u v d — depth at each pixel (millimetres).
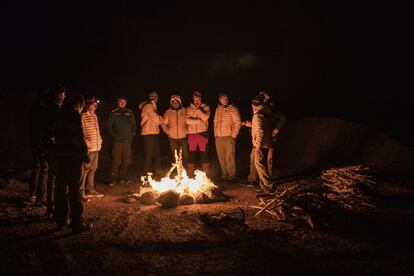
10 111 13109
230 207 8289
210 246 6133
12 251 5879
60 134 6590
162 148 14562
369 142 11953
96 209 8250
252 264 5512
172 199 8367
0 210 7863
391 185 9766
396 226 7066
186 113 11070
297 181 10688
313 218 7035
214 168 12711
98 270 5355
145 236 6531
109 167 12656
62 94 7090
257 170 9781
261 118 9617
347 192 8914
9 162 11852
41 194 8234
